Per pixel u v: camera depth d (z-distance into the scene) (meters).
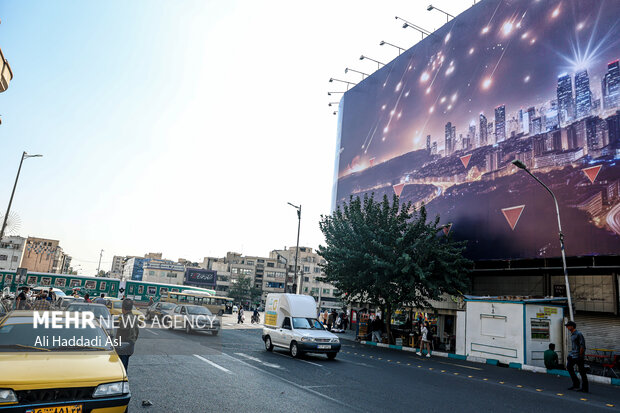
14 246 97.50
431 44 35.22
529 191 24.30
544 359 16.53
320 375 11.44
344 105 46.88
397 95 38.22
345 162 44.38
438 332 28.88
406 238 24.77
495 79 28.16
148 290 50.41
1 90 12.78
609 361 19.38
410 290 24.38
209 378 9.66
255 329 29.61
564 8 24.50
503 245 25.20
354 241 25.55
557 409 9.00
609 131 20.91
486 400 9.53
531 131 24.92
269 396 8.23
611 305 21.53
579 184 21.77
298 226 35.72
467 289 25.34
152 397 7.51
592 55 22.45
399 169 36.09
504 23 28.44
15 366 4.91
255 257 111.75
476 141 28.73
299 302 17.53
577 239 21.34
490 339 18.94
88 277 49.62
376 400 8.62
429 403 8.72
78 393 4.84
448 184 30.41
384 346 25.19
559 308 18.72
